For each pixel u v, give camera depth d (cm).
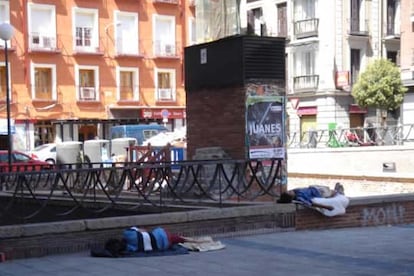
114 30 4922
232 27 1593
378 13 5031
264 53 1420
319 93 4841
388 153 2483
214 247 995
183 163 1174
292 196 1200
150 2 5091
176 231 1059
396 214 1334
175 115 5191
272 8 5216
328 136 3444
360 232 1193
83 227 977
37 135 4581
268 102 1420
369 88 4441
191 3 5281
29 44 4516
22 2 4506
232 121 1417
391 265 858
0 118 4428
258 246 1022
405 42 4222
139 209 1213
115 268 844
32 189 1147
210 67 1469
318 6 4888
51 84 4638
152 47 5103
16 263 889
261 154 1407
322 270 827
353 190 2014
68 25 4709
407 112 4212
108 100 4891
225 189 1205
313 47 4906
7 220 1098
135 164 1162
